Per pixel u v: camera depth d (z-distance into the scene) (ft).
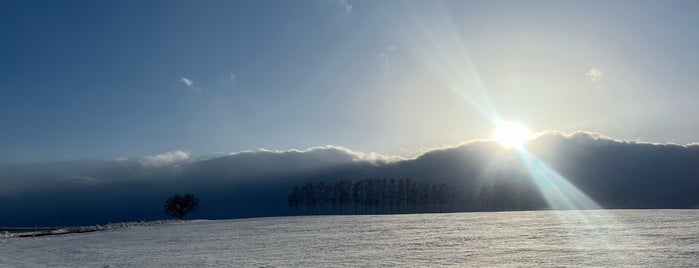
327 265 108.27
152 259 128.88
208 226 279.69
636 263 98.37
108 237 219.61
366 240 164.04
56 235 251.60
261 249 145.79
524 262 105.50
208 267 110.32
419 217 318.45
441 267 102.22
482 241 150.30
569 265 99.19
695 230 162.61
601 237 150.41
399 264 107.45
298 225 258.37
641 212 295.69
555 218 258.16
